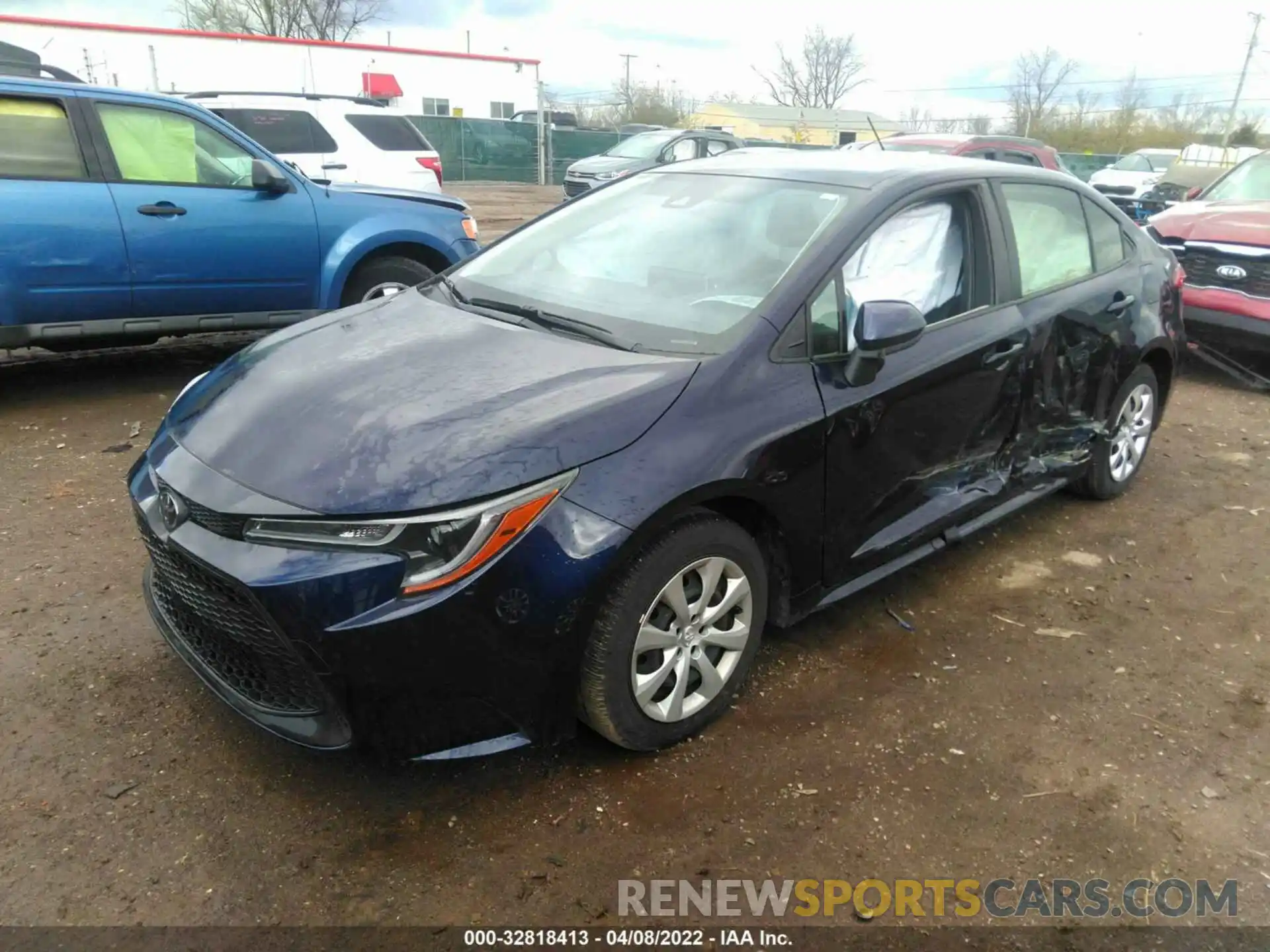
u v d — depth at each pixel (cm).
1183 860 260
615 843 254
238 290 607
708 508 281
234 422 276
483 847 251
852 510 322
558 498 245
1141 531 469
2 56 781
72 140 545
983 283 374
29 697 300
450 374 284
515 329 319
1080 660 354
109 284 557
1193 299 742
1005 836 264
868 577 345
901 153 413
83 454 501
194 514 252
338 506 235
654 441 263
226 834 251
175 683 311
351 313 362
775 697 320
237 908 229
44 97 538
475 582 234
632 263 349
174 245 575
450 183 3058
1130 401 480
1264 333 706
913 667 342
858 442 315
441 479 237
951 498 369
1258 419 670
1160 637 372
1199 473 553
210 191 589
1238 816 277
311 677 237
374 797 266
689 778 279
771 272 318
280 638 235
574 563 244
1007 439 392
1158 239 783
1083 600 398
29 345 548
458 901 234
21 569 378
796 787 278
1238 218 739
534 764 281
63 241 537
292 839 251
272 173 604
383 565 231
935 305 354
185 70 2227
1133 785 287
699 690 292
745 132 4606
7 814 254
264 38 2380
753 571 295
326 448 253
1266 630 381
